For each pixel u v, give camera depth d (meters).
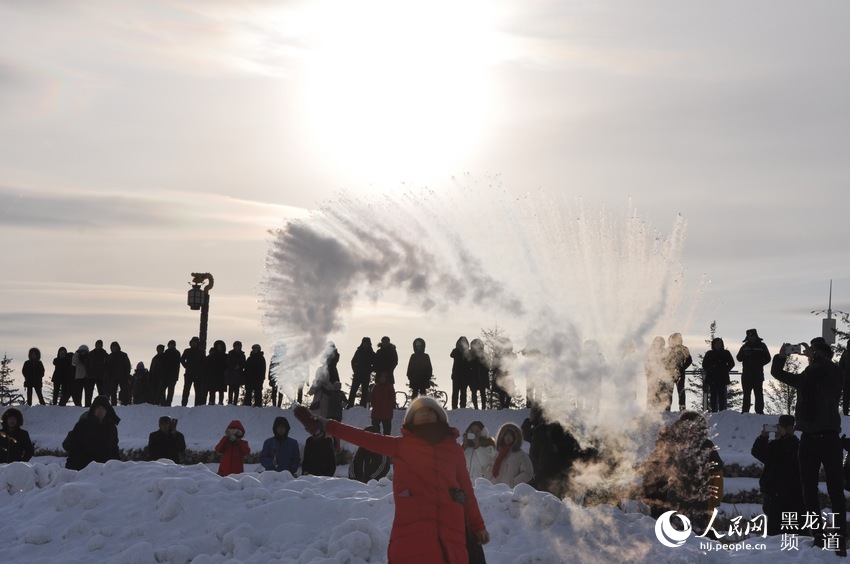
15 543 11.08
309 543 10.69
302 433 28.50
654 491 13.27
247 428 28.92
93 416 16.84
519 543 10.87
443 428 8.61
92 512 11.35
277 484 12.19
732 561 11.41
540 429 14.12
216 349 30.56
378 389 27.39
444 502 8.44
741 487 22.23
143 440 27.44
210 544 10.77
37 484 12.68
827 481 12.60
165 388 31.42
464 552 8.40
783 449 14.95
